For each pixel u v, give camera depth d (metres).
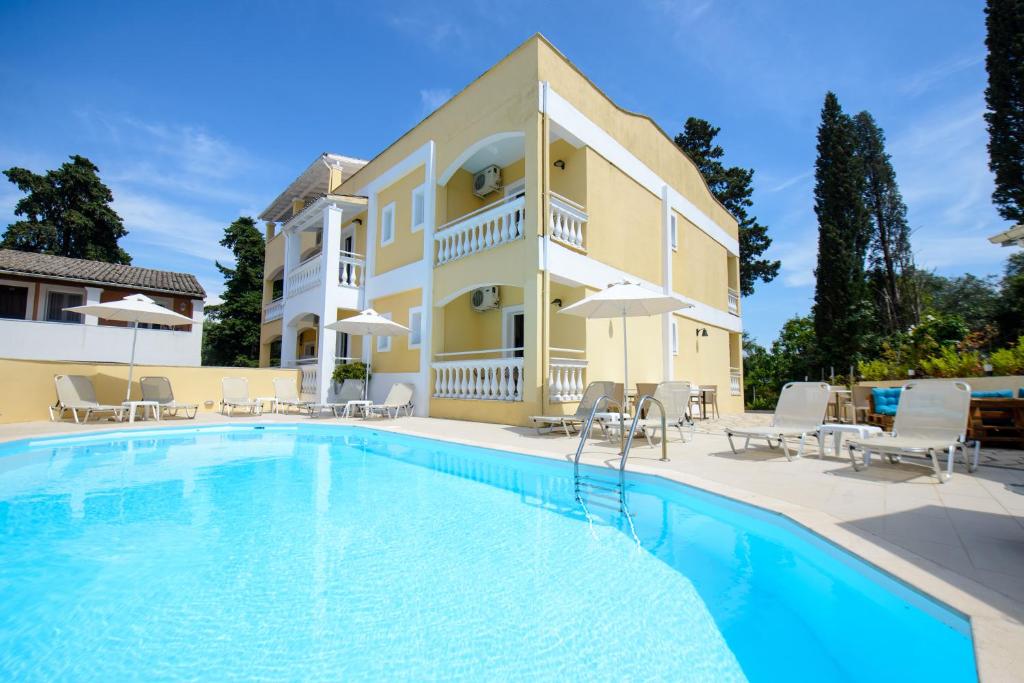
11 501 4.84
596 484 5.38
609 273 11.63
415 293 13.30
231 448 8.36
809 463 5.58
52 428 9.10
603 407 8.29
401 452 7.97
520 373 9.95
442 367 11.86
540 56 10.17
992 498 3.88
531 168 9.91
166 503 4.77
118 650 2.20
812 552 3.11
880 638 2.26
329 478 5.96
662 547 3.47
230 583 2.92
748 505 3.79
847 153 24.14
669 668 2.03
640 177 13.32
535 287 9.50
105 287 18.53
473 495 5.06
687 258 15.69
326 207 14.86
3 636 2.32
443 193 12.91
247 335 29.86
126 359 17.80
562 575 3.01
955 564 2.50
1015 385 8.09
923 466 5.27
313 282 15.49
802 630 2.33
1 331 15.79
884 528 3.11
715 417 14.18
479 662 2.09
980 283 31.45
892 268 28.52
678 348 14.64
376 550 3.47
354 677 2.00
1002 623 1.88
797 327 26.75
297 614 2.53
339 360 14.75
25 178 28.78
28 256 19.34
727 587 2.82
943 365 9.88
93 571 3.09
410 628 2.39
